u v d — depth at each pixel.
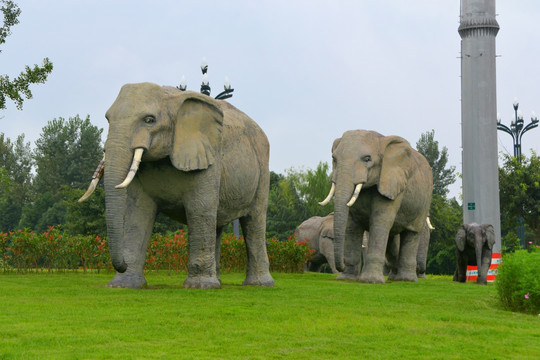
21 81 21.17
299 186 59.22
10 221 75.12
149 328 8.45
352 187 17.73
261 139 15.11
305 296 12.51
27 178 78.56
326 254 29.62
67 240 18.34
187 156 12.26
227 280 17.06
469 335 9.03
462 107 26.14
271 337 8.21
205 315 9.41
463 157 26.06
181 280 16.20
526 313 12.30
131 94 11.95
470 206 25.73
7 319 8.75
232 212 14.20
